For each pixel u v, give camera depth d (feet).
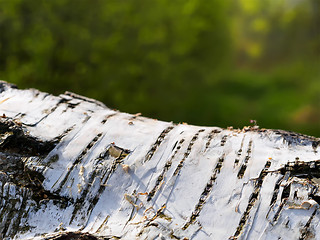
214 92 30.60
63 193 3.79
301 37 38.88
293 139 4.15
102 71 20.06
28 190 3.84
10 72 18.35
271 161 3.82
